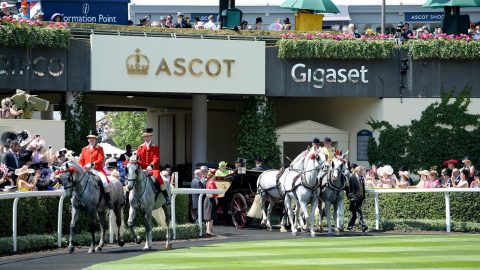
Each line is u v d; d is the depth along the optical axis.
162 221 26.58
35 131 31.66
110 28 36.62
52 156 27.09
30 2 37.91
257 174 32.12
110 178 24.00
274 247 23.23
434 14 49.47
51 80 35.59
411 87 39.25
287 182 28.08
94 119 42.69
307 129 39.47
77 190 22.44
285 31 38.81
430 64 39.31
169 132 48.34
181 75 36.97
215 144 46.06
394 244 23.92
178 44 36.91
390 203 30.61
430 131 39.03
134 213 23.28
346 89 38.94
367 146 39.50
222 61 37.50
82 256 21.58
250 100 38.94
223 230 30.48
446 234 27.86
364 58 38.88
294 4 39.78
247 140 38.81
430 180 32.38
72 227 22.53
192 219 31.69
